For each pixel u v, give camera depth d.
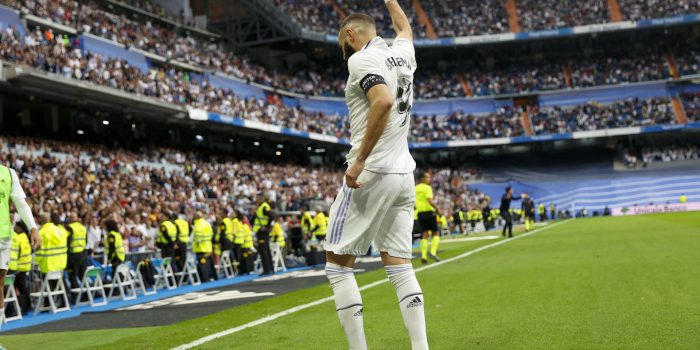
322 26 51.19
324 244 3.83
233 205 26.50
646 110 51.06
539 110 53.38
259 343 5.59
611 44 54.88
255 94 45.09
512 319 5.86
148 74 33.41
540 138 51.19
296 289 11.20
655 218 32.25
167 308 9.75
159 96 32.34
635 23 50.41
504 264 12.13
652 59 53.34
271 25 47.69
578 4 53.94
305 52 53.28
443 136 51.75
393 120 3.76
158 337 6.53
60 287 12.79
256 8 47.12
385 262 3.86
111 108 31.16
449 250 19.19
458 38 51.94
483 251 16.95
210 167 34.81
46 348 6.57
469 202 47.28
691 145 52.69
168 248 16.11
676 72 52.06
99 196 21.83
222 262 18.12
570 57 55.28
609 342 4.58
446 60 56.28
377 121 3.43
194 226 16.89
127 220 18.06
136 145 33.09
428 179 14.65
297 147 49.91
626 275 8.73
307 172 45.22
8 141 24.53
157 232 17.78
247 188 33.75
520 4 55.00
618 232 20.95
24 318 10.92
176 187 29.02
